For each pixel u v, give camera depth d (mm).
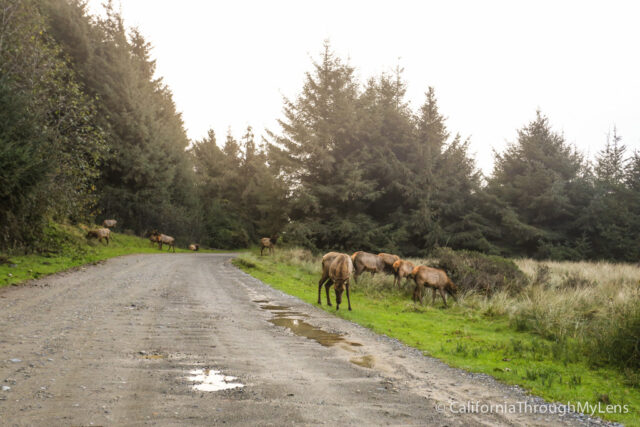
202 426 3232
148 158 39156
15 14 16438
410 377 4953
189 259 25703
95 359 5066
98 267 17016
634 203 33125
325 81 38062
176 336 6531
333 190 34250
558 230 35406
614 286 12539
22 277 12461
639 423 3795
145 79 47406
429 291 13109
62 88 18172
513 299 11328
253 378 4574
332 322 8484
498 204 36062
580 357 6070
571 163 37156
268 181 37750
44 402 3631
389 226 33375
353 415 3615
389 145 37969
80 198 20719
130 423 3242
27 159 13250
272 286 14375
